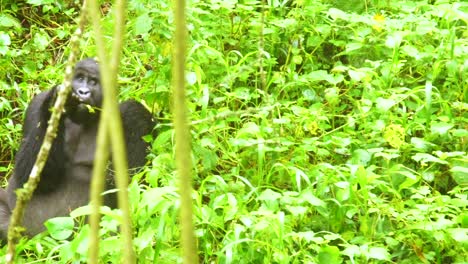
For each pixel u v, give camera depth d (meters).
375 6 8.11
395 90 6.60
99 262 4.79
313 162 6.44
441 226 5.09
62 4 8.91
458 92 6.91
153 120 6.64
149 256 4.89
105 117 1.52
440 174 6.08
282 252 4.87
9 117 7.61
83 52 7.39
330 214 5.59
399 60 7.24
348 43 7.52
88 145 6.46
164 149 6.46
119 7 1.57
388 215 5.38
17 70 8.18
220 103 7.13
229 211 5.11
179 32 1.47
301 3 7.86
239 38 7.79
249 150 6.27
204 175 6.23
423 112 6.46
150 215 4.93
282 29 7.90
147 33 6.98
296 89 7.36
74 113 6.35
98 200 1.57
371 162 6.20
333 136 6.29
